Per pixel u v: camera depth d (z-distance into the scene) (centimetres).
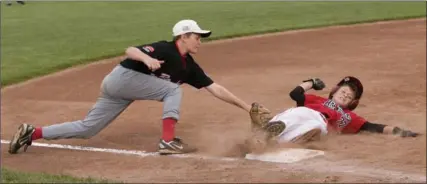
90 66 2342
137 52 1109
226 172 989
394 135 1210
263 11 4338
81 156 1138
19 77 2102
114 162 1085
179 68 1151
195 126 1372
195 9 4684
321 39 2889
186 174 987
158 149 1165
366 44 2686
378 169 984
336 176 943
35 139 1179
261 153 1088
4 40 3159
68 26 3769
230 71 2142
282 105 1584
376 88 1741
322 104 1231
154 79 1144
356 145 1141
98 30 3522
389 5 4528
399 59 2270
